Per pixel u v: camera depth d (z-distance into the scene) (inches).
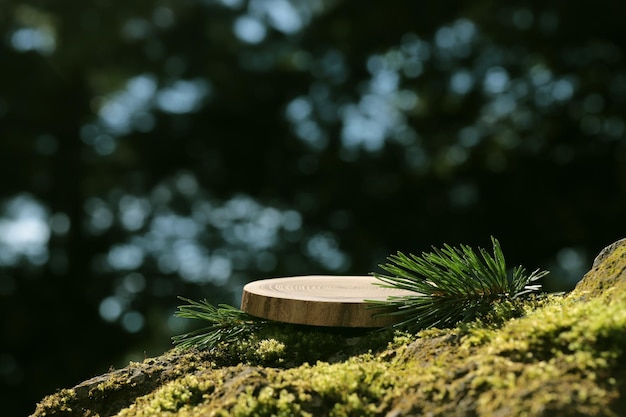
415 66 464.4
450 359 43.4
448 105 460.8
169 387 47.7
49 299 474.0
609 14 405.4
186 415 43.4
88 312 482.3
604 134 422.9
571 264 434.3
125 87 535.5
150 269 509.7
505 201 443.5
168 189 548.1
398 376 43.2
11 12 476.1
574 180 431.5
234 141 542.6
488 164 445.4
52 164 510.3
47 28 493.7
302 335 59.9
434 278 57.2
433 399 38.2
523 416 33.1
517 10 431.2
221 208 546.6
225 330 64.4
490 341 43.8
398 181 480.7
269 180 534.0
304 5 510.0
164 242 529.0
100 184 536.1
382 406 40.0
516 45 438.6
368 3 466.6
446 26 462.0
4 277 471.2
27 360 455.2
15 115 490.6
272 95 536.7
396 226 479.5
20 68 483.2
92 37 484.7
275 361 57.1
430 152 456.1
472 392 37.2
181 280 509.0
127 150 537.6
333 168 498.9
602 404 33.6
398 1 456.1
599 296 50.3
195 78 536.1
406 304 57.6
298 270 499.2
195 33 529.3
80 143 518.6
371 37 477.7
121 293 495.2
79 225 510.9
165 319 483.5
